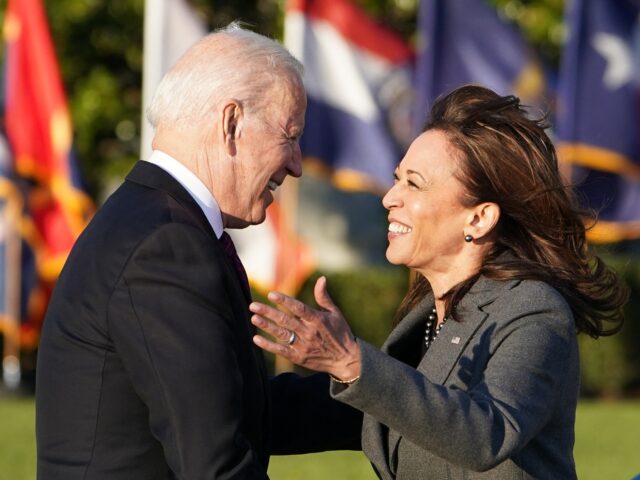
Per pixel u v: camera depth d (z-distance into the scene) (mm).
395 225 10258
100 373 8969
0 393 44438
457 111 10203
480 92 10328
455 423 8617
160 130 9586
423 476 9773
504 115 10133
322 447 11227
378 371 8617
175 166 9469
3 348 47125
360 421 11156
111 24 51219
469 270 10117
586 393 49625
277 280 34406
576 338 9656
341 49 34469
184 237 8961
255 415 9352
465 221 10070
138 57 51656
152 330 8781
